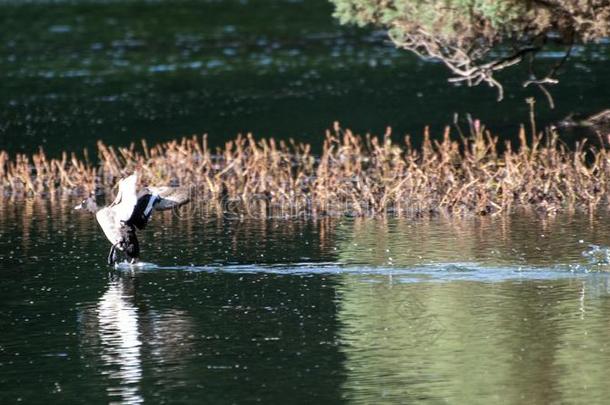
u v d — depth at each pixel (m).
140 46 187.62
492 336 50.09
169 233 73.38
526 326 51.28
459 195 77.56
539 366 46.28
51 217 79.88
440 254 64.62
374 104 130.38
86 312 55.66
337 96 137.00
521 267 61.22
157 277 62.03
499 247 65.75
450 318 52.81
